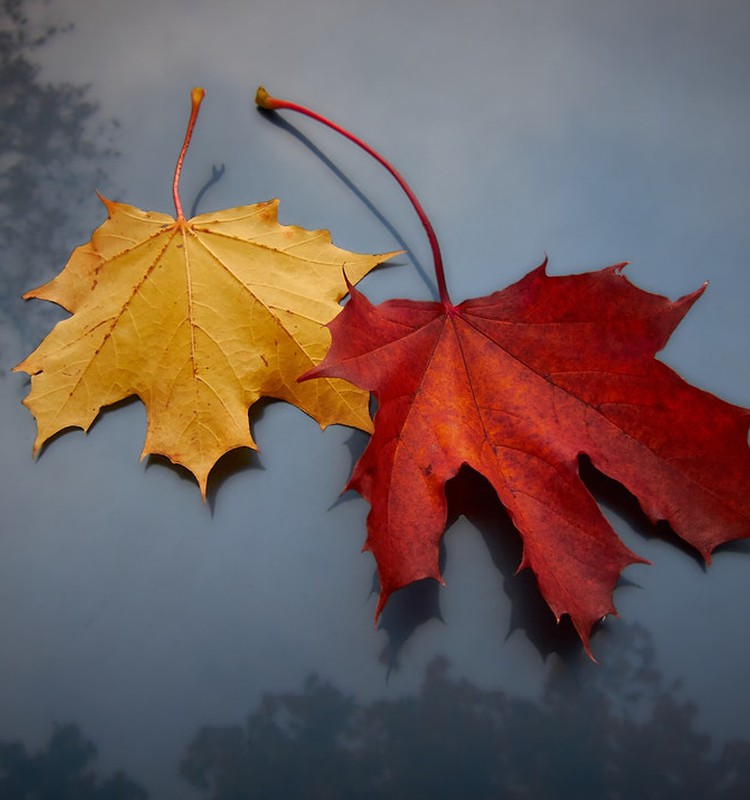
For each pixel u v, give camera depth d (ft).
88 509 1.47
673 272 1.58
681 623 1.42
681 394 1.38
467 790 1.37
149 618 1.43
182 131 1.65
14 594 1.44
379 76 1.69
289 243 1.50
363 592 1.43
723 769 1.37
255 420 1.50
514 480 1.40
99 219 1.61
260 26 1.71
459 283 1.57
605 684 1.40
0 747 1.38
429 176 1.63
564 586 1.35
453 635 1.41
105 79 1.68
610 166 1.63
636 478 1.40
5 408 1.52
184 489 1.48
